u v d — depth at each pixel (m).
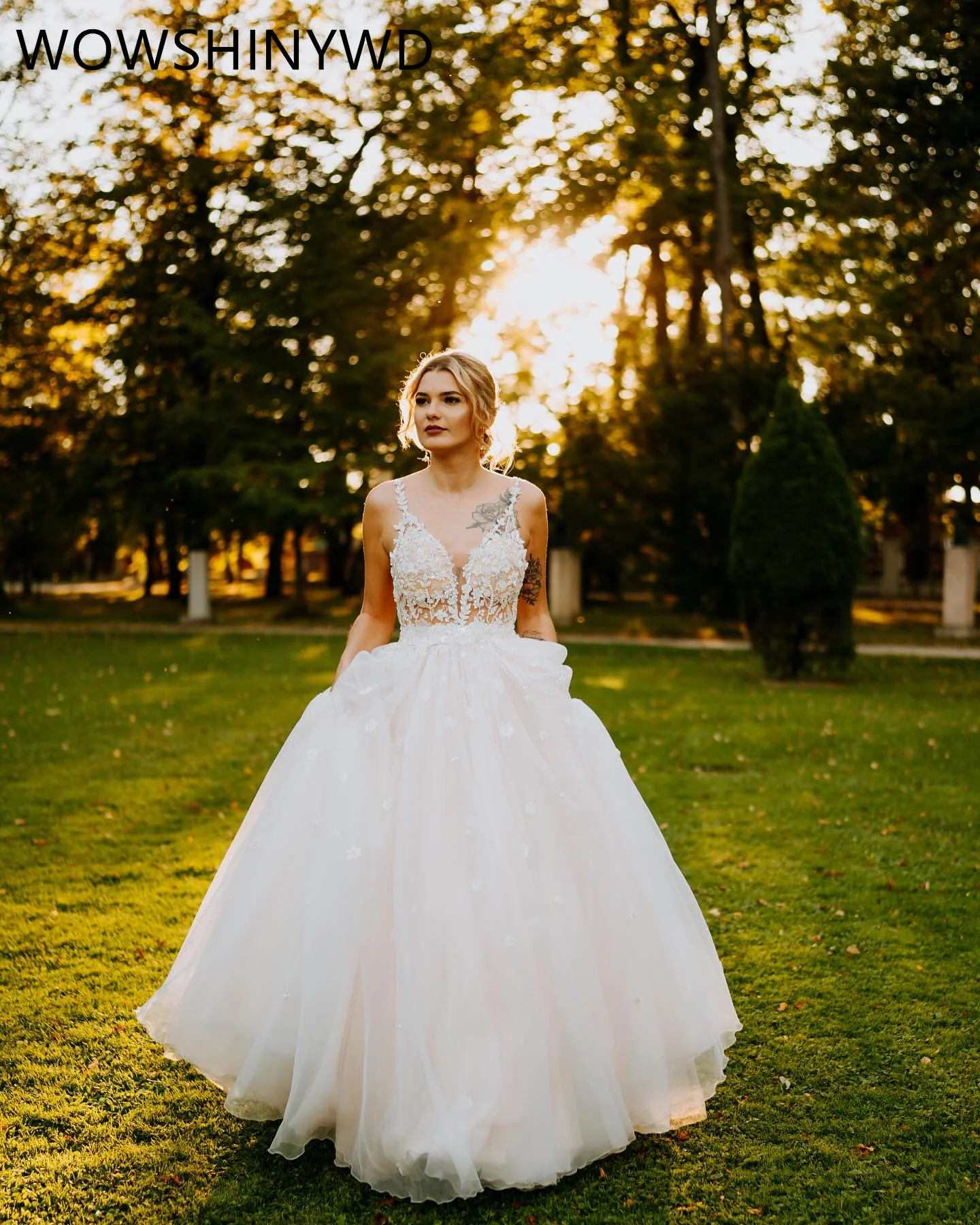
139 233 21.28
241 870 2.68
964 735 8.54
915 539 31.20
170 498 21.77
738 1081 3.03
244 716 9.36
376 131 19.94
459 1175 2.31
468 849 2.52
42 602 28.30
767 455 11.91
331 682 11.77
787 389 11.84
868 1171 2.58
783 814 6.02
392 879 2.52
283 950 2.58
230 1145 2.68
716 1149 2.69
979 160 18.11
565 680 2.87
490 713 2.70
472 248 18.88
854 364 21.42
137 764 7.30
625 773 2.85
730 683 12.16
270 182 20.14
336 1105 2.48
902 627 20.53
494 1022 2.41
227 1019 2.59
